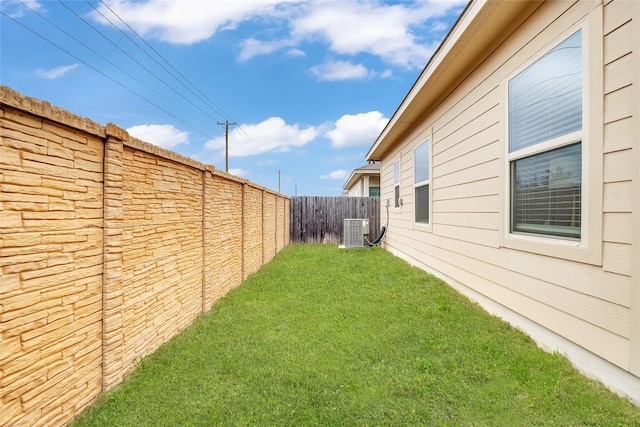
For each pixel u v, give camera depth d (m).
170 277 3.21
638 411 1.88
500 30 3.38
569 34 2.47
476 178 4.03
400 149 8.34
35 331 1.71
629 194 1.98
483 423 1.89
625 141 2.01
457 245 4.68
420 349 2.85
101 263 2.23
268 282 5.65
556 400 2.04
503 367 2.46
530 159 3.01
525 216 3.10
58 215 1.86
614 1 2.08
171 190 3.24
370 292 4.85
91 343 2.12
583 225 2.34
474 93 4.07
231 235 5.16
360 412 2.01
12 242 1.59
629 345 1.99
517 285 3.18
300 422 1.92
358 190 17.58
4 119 1.55
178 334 3.32
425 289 4.82
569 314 2.48
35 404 1.70
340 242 12.80
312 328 3.44
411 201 7.32
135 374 2.49
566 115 2.51
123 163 2.46
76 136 2.00
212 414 1.99
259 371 2.51
